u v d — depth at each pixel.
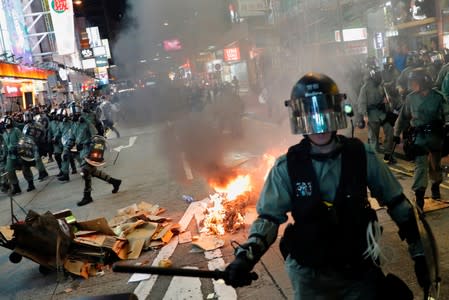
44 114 15.51
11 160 11.09
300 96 2.13
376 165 2.14
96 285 4.90
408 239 2.19
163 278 4.78
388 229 5.12
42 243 5.18
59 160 12.68
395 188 2.17
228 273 2.01
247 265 2.03
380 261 2.23
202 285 4.47
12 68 19.86
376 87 8.55
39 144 12.90
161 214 7.13
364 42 19.94
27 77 22.34
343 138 2.17
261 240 2.11
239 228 5.84
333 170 2.08
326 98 2.09
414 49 18.02
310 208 2.07
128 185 9.97
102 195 9.40
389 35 19.20
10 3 23.88
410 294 2.14
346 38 19.75
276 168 2.18
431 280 2.15
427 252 2.15
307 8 21.20
